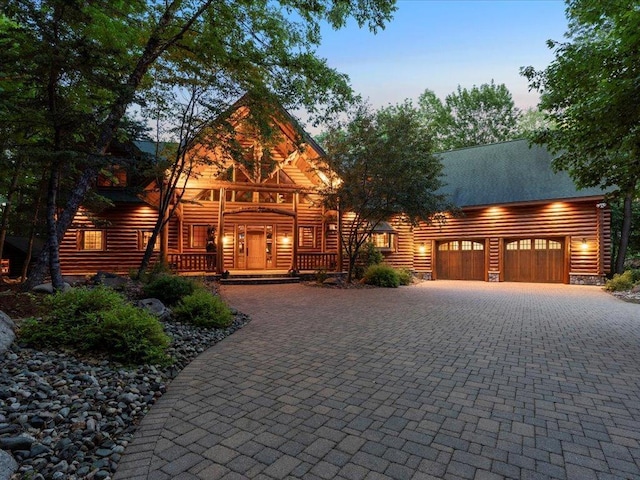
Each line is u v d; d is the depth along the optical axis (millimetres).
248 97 10797
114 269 15125
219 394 3768
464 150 21203
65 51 5652
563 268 16625
